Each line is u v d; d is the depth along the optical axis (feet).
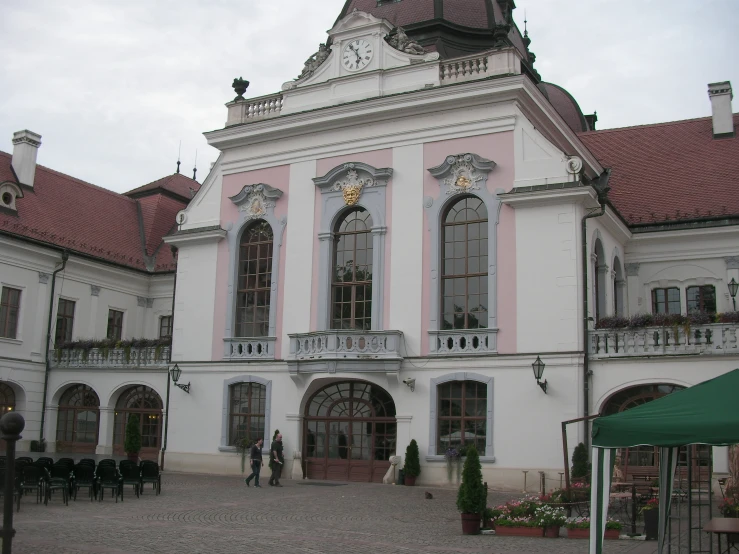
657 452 81.15
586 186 83.92
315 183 99.81
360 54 100.68
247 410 100.78
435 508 67.77
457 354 87.86
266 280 102.89
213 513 62.54
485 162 89.56
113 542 47.32
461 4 108.58
